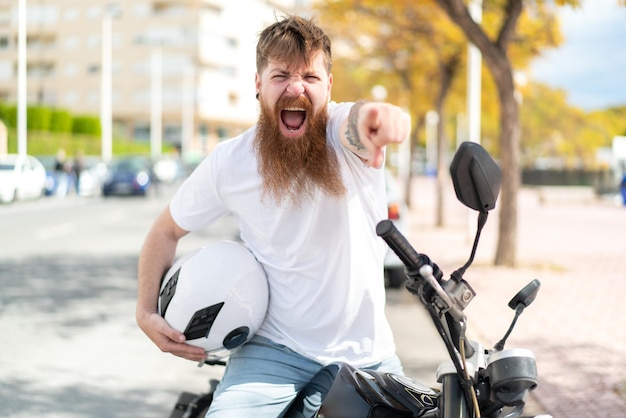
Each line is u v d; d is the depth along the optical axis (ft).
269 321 8.01
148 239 8.41
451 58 61.21
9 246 45.57
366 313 7.88
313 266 7.71
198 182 8.05
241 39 272.92
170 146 241.96
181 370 19.30
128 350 21.21
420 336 22.91
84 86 262.67
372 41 67.36
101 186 104.63
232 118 272.72
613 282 34.04
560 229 66.85
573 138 160.56
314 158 7.31
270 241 7.80
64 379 18.40
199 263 7.71
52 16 264.11
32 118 165.78
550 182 181.16
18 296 29.12
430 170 267.59
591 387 17.80
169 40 256.73
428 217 77.05
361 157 6.91
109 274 34.81
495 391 6.28
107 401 16.80
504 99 37.29
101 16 260.62
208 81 259.60
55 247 45.34
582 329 24.22
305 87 7.20
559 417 15.66
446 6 35.83
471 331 23.93
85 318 25.32
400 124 6.10
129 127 263.49
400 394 6.95
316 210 7.51
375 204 7.66
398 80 78.48
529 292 6.87
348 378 7.11
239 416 7.46
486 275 35.32
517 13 36.06
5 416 15.70
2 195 86.84
